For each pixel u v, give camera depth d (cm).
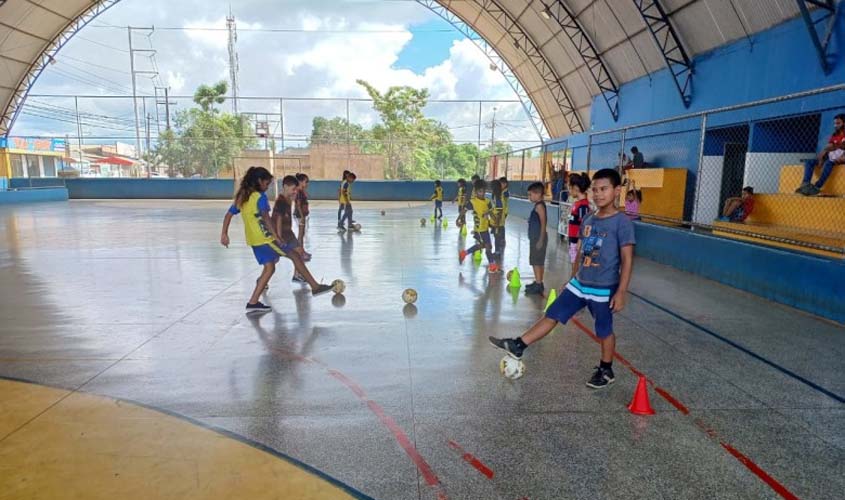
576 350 450
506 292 665
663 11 1347
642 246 989
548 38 2208
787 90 1010
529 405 341
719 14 1190
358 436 298
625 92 1806
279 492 246
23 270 808
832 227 772
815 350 457
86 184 2927
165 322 524
